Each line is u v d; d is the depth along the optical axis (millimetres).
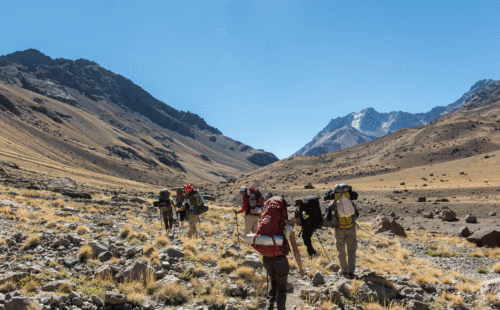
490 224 52375
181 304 5133
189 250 8328
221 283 6180
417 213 74938
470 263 13688
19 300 4184
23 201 14328
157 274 6000
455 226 52438
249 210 9672
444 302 6316
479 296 6781
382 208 81688
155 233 11070
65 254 6730
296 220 9531
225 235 12914
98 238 8633
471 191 95250
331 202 7688
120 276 5648
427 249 17578
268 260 4754
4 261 5996
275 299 4820
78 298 4652
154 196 41156
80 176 105062
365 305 5695
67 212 12906
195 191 11141
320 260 8797
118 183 116688
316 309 5355
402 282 7289
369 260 10891
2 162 48062
